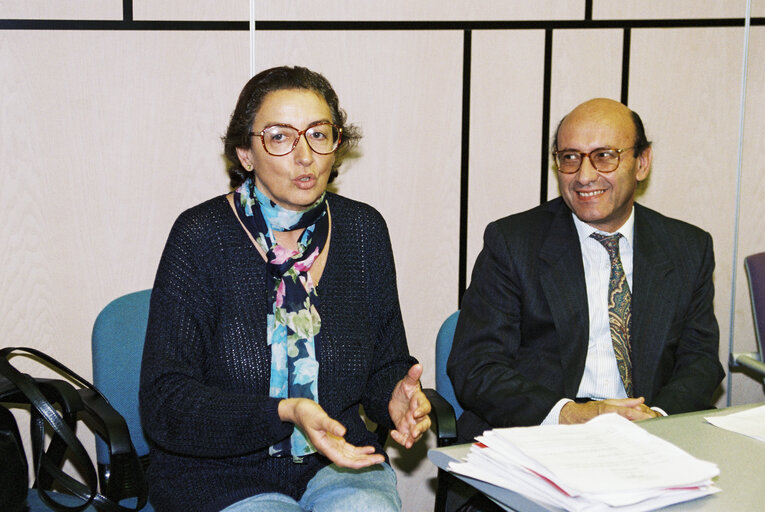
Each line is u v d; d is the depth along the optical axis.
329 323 1.57
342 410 1.58
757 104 2.61
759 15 2.57
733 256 2.66
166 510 1.42
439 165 2.42
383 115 2.36
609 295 1.83
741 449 1.19
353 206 1.72
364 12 2.31
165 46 2.19
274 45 2.26
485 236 1.93
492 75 2.42
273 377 1.51
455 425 1.65
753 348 2.68
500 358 1.80
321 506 1.37
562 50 2.45
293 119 1.50
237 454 1.43
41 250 2.19
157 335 1.48
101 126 2.18
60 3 2.11
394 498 1.41
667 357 1.82
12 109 2.11
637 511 0.95
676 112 2.55
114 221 2.22
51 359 1.77
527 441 1.13
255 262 1.55
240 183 1.67
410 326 2.47
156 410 1.42
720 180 2.61
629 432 1.18
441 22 2.36
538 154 2.49
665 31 2.51
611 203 1.78
